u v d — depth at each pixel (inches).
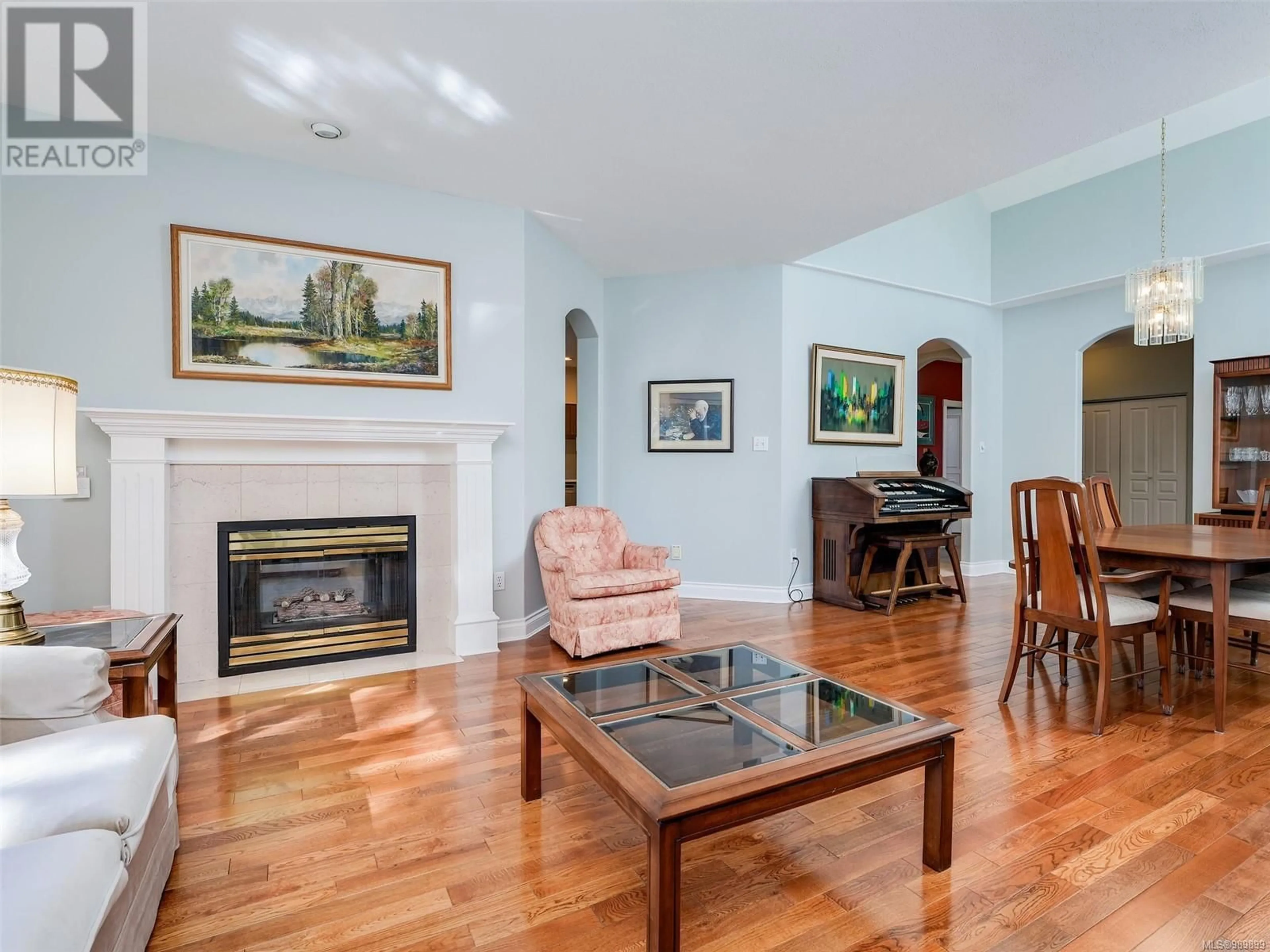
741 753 62.6
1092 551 96.9
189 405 118.3
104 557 112.6
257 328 122.5
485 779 83.1
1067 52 88.9
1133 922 57.0
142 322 114.8
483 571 139.6
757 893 61.2
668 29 84.4
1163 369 265.0
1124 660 133.6
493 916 58.1
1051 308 236.7
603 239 168.6
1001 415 251.6
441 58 91.2
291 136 114.6
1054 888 61.7
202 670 121.0
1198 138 188.5
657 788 51.6
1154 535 129.0
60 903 34.5
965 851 67.7
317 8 80.4
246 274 121.5
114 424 108.1
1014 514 109.9
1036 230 230.2
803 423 196.9
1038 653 120.1
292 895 60.6
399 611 138.8
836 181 132.0
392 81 97.0
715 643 148.7
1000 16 81.4
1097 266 213.5
